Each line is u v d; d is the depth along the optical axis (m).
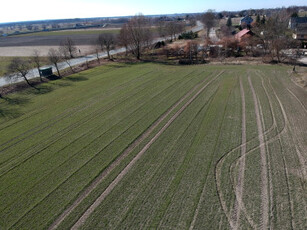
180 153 15.99
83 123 21.05
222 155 15.60
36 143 18.25
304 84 27.16
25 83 33.50
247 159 15.12
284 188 12.66
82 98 27.09
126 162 15.38
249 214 11.20
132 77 34.56
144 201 12.21
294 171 13.89
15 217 11.73
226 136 17.73
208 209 11.55
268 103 23.02
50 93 29.44
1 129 20.77
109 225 11.00
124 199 12.42
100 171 14.66
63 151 17.00
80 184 13.67
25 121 22.06
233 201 11.98
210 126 19.28
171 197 12.38
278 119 19.84
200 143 17.02
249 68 35.91
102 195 12.78
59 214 11.76
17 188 13.63
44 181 14.09
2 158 16.59
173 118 21.02
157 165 14.92
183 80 31.69
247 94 25.53
